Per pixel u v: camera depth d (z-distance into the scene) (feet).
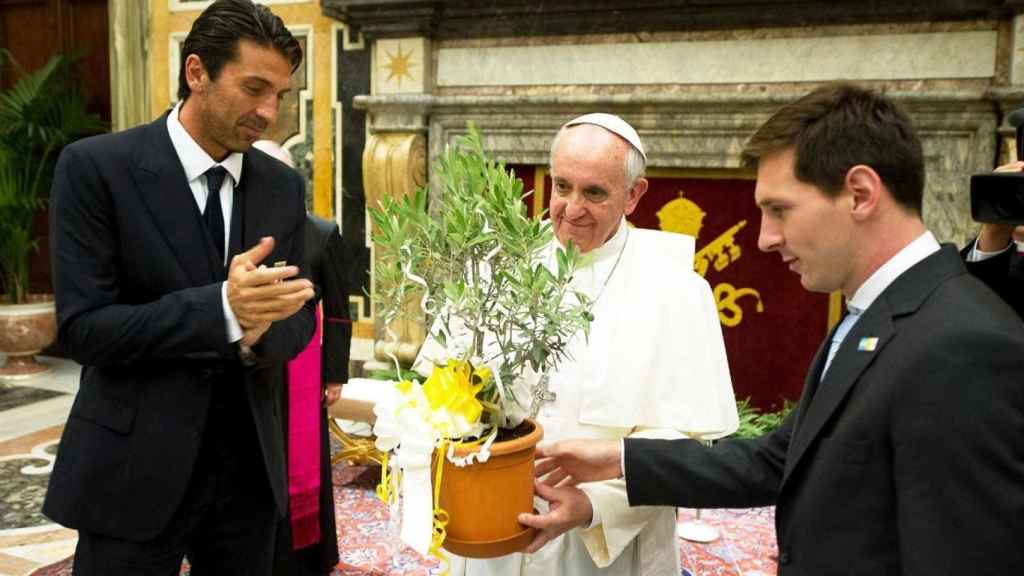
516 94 15.51
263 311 4.61
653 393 5.57
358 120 16.94
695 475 4.48
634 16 14.35
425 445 3.89
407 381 4.23
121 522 5.03
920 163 3.31
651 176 15.10
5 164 19.24
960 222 13.20
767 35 13.80
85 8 21.68
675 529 5.70
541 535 4.52
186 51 5.03
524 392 4.70
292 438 8.71
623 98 14.48
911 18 13.05
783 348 14.67
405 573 9.95
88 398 5.22
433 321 4.54
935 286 3.16
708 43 14.14
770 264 14.58
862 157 3.22
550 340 4.69
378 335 16.71
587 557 5.50
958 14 12.82
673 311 5.67
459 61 15.85
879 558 3.04
